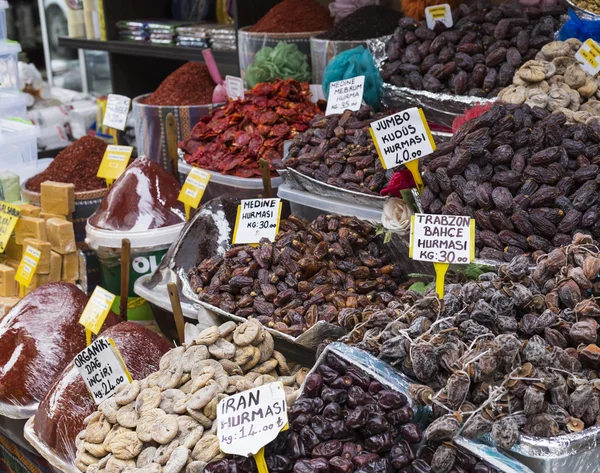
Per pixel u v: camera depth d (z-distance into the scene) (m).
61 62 6.26
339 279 2.32
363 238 2.47
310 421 1.65
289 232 2.50
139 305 3.04
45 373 2.39
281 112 3.33
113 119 3.79
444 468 1.53
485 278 1.94
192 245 2.72
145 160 3.14
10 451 2.61
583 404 1.58
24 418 2.35
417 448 1.59
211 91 4.03
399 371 1.74
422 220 1.98
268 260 2.37
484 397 1.60
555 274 1.90
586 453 1.55
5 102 4.01
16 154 3.86
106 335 2.31
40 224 3.13
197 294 2.42
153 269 3.01
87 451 1.90
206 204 2.81
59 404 2.16
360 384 1.69
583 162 2.27
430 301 1.80
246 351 1.94
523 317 1.77
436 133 2.80
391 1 4.15
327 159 2.81
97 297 2.40
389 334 1.78
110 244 2.96
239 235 2.53
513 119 2.37
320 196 2.77
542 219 2.16
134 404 1.90
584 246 1.92
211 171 3.28
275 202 2.49
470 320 1.74
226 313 2.28
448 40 3.10
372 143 2.79
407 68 3.12
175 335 2.66
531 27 3.06
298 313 2.18
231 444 1.63
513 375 1.60
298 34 3.79
